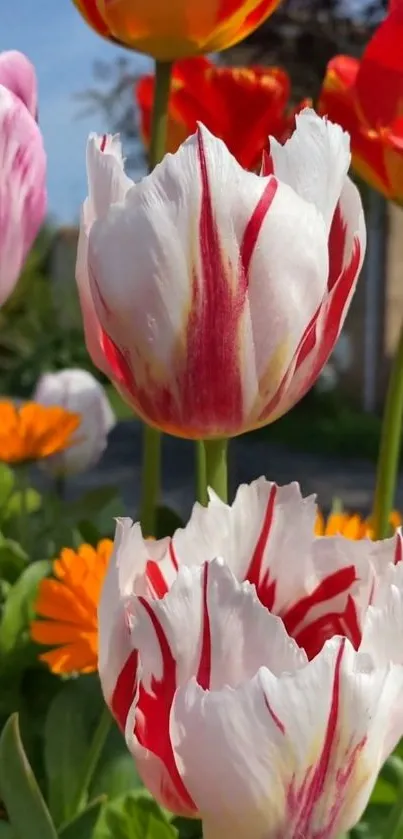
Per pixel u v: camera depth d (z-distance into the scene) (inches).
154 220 12.9
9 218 15.1
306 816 12.1
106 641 12.5
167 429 14.3
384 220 149.1
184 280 13.2
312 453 156.8
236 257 13.1
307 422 171.2
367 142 18.8
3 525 27.5
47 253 217.8
